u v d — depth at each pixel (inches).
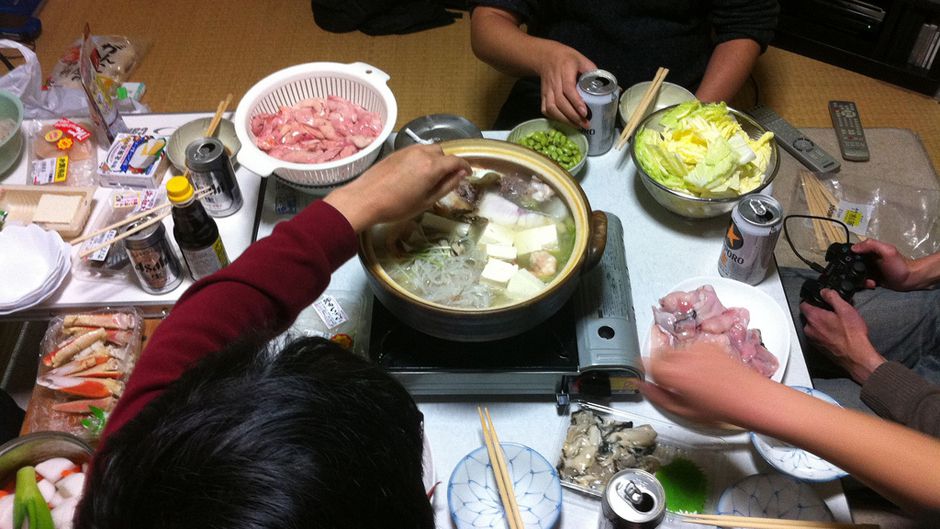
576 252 39.6
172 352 28.5
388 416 20.6
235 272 31.5
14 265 48.6
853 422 32.2
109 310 47.9
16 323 70.1
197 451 17.9
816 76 102.3
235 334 29.9
